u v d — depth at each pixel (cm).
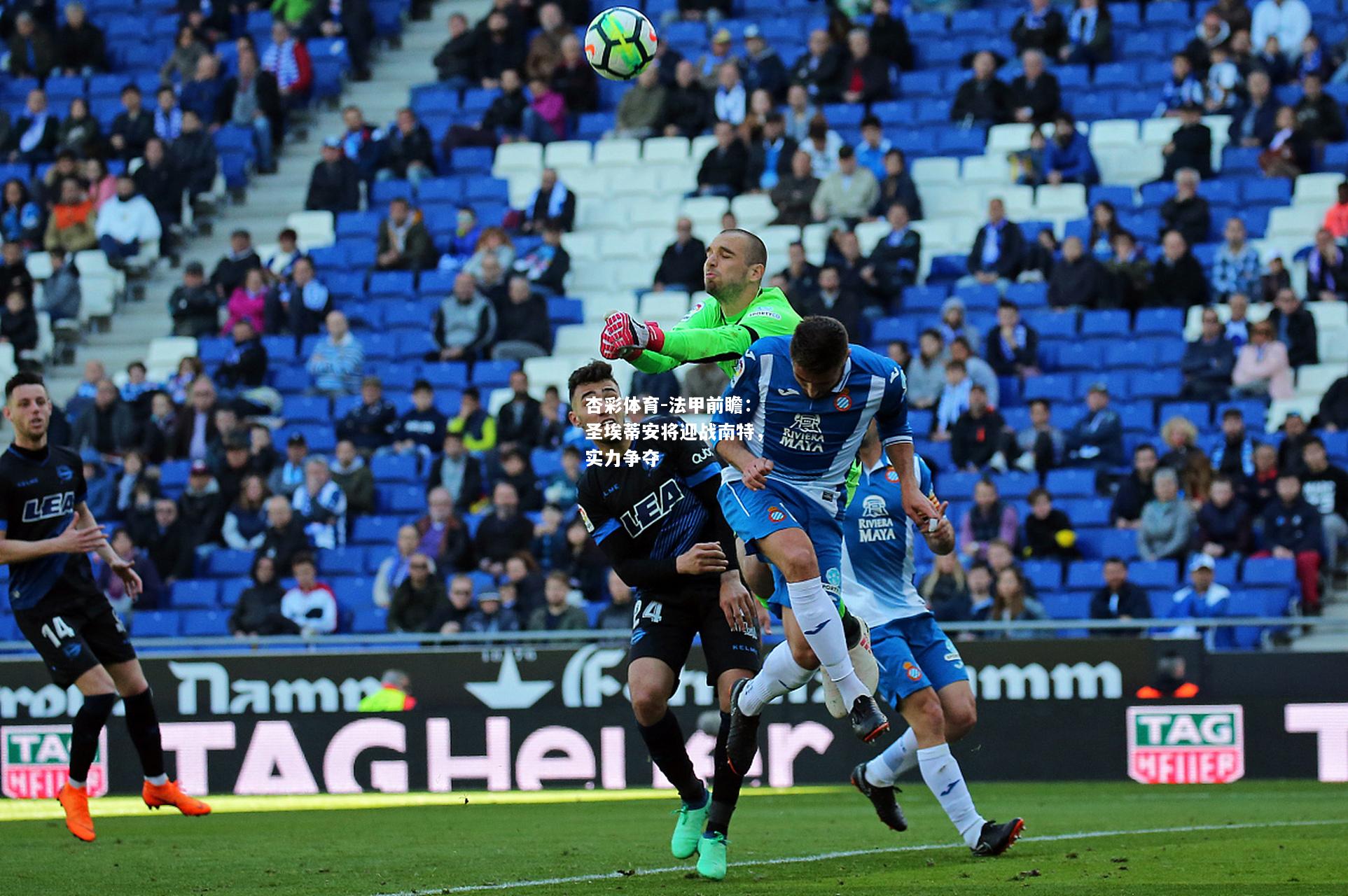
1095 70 5934
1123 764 3562
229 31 6988
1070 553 4306
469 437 4981
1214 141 5619
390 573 4450
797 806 3178
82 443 5209
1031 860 2062
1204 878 1839
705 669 3659
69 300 5934
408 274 5769
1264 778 3519
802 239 5556
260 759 3741
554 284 5625
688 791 2108
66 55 6950
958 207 5662
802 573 1912
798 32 6356
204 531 4866
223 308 5844
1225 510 4266
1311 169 5428
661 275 5488
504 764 3691
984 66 5859
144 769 2634
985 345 5016
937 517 2030
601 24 2592
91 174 6238
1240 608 4066
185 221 6294
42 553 2408
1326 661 3509
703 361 2016
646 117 6112
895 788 2380
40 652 2573
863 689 1925
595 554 4378
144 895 1872
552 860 2222
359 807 3388
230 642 3725
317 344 5538
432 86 6594
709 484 2119
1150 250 5316
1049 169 5622
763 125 5838
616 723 3669
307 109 6719
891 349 4941
